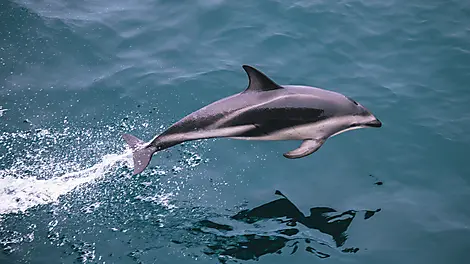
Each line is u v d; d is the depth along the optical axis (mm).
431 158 10766
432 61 13047
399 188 10211
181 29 13930
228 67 12805
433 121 11531
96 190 10094
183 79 12453
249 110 9055
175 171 10438
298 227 9414
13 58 12758
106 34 13672
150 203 9859
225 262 8812
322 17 14195
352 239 9234
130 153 10766
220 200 9922
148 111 11680
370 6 14633
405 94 12172
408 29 13938
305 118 9148
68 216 9648
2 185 10070
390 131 11305
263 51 13281
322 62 13000
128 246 9141
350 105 9438
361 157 10797
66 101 11852
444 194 10102
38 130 11172
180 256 8953
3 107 11586
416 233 9391
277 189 10156
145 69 12758
